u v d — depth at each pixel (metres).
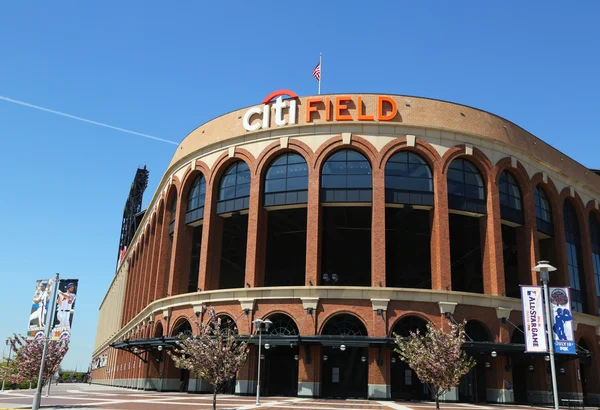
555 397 19.25
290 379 40.19
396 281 54.78
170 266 48.50
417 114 43.03
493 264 41.53
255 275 40.84
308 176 41.81
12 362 34.62
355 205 41.50
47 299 26.05
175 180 51.47
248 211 44.12
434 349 26.58
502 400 38.12
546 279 21.09
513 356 40.41
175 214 51.06
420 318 38.03
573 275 50.69
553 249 49.34
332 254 53.94
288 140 42.97
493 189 43.28
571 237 52.25
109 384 83.31
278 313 38.84
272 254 56.56
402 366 39.66
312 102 43.56
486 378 39.41
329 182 41.66
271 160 43.81
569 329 21.50
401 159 42.19
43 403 32.28
